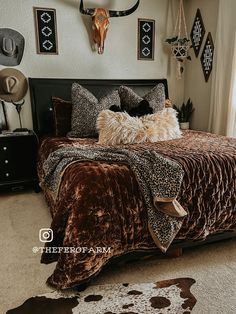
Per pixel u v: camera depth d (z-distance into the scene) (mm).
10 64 3156
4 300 1475
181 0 3707
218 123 3311
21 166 3084
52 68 3338
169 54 3871
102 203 1470
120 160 1693
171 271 1717
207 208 1738
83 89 3004
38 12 3148
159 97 3143
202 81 3693
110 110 2709
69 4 3260
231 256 1889
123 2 3492
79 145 2354
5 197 3029
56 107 3049
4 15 3035
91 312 1389
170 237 1594
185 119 3879
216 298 1477
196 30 3672
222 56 3172
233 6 2969
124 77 3691
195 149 2041
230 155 1861
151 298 1479
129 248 1606
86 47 3434
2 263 1801
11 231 2227
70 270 1436
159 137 2604
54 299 1479
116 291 1535
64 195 1553
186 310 1394
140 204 1565
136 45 3658
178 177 1568
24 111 3322
